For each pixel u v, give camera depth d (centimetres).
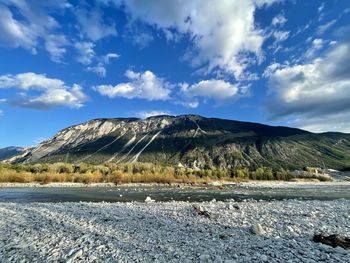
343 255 1205
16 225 1938
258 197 5172
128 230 1770
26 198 5194
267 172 16188
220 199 4722
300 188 9069
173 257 1209
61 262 1168
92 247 1376
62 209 2755
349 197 5128
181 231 1747
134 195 5747
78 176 11888
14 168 12794
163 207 2942
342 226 1900
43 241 1500
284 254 1224
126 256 1228
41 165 13625
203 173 14625
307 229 1781
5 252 1309
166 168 15425
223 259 1170
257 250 1294
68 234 1653
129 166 15250
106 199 4866
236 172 15600
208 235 1631
